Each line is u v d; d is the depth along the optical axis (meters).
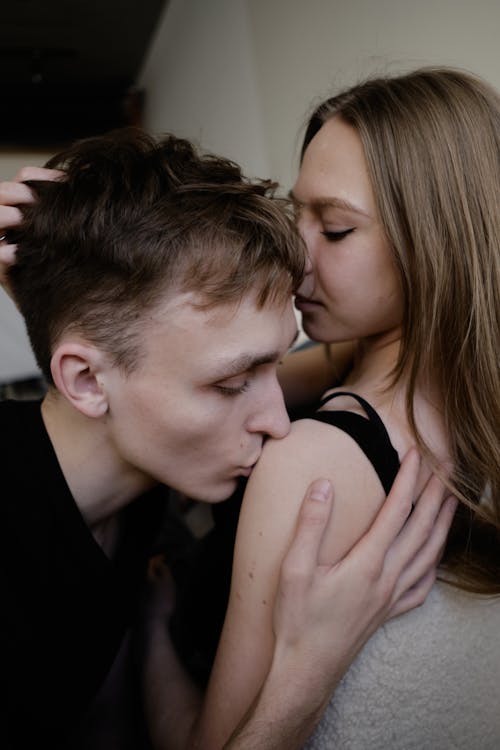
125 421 0.65
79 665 0.73
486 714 0.76
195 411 0.62
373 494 0.65
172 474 0.68
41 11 4.65
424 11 1.62
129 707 0.90
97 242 0.60
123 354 0.61
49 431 0.71
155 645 0.89
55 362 0.63
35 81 5.79
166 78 5.21
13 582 0.67
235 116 3.40
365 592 0.59
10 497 0.68
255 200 0.62
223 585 0.82
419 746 0.71
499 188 0.69
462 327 0.70
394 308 0.75
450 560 0.76
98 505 0.73
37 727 0.70
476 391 0.71
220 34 3.50
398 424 0.72
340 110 0.75
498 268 0.69
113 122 6.57
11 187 0.69
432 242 0.68
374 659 0.67
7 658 0.66
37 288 0.66
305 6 2.34
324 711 0.64
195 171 0.64
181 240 0.58
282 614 0.59
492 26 1.38
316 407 0.77
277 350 0.62
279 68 2.67
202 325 0.59
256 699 0.59
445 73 0.74
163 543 1.32
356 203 0.70
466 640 0.73
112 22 4.96
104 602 0.73
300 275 0.63
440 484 0.69
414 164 0.68
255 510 0.65
